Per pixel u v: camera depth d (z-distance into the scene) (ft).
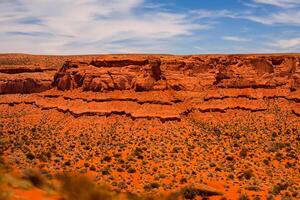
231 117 445.37
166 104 442.09
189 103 465.47
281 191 216.74
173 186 223.71
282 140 367.25
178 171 263.29
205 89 493.77
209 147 339.57
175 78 492.54
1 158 71.46
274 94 481.46
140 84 468.75
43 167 244.83
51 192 63.87
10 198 55.62
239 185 228.63
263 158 304.09
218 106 461.78
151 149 331.16
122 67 496.23
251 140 366.22
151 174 255.91
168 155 312.09
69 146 343.05
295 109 440.86
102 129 401.90
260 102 472.03
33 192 61.26
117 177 246.27
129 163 285.84
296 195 209.15
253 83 496.64
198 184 216.95
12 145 319.06
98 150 329.31
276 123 422.41
